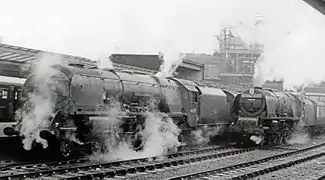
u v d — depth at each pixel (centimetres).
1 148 1447
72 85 1342
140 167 1236
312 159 1698
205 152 1859
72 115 1330
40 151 1491
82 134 1378
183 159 1498
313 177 1180
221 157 1688
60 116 1326
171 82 1916
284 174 1261
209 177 1153
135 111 1583
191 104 1959
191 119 1958
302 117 2727
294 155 1834
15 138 1464
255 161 1495
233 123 2317
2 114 1458
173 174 1192
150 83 1739
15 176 1007
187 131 1997
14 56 1594
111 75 1554
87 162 1345
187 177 1109
